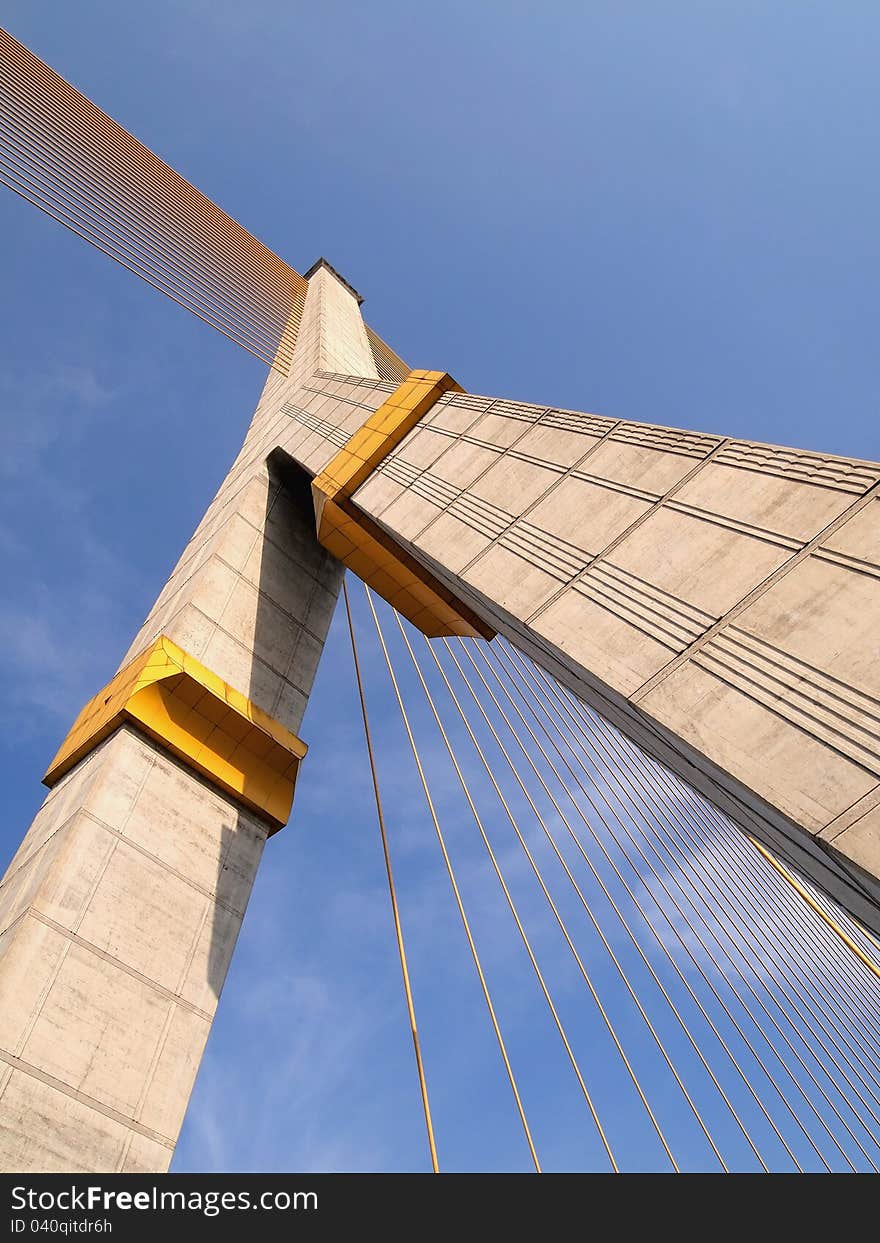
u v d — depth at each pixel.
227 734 16.73
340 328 35.47
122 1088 11.21
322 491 16.91
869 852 5.68
